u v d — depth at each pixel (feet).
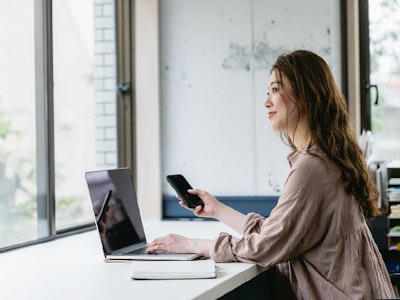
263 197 12.13
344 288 6.72
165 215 12.51
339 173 6.83
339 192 6.80
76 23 12.70
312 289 6.85
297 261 7.00
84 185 12.79
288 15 12.14
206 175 12.50
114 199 8.33
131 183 8.95
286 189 6.88
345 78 12.09
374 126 12.40
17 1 10.37
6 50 10.48
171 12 12.64
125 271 7.01
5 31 10.50
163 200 12.53
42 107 10.13
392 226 11.28
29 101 10.25
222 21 12.39
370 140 11.40
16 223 10.23
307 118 7.05
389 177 11.30
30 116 10.25
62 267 7.34
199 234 10.00
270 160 12.23
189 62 12.56
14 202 10.27
